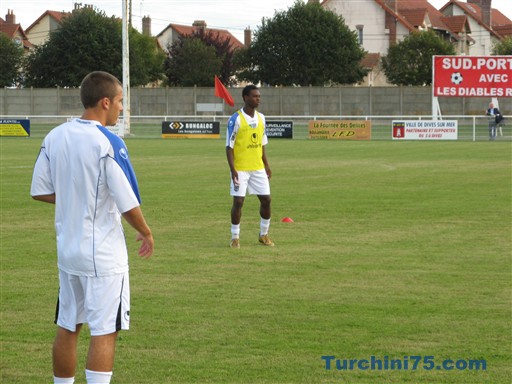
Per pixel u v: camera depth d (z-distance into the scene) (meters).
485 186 25.53
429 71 91.75
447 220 18.42
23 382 7.87
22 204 21.23
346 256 14.17
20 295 11.32
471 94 54.53
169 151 42.34
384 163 34.62
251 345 9.00
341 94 73.00
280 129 55.84
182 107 75.69
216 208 20.53
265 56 88.88
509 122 68.19
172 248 14.97
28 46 119.31
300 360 8.49
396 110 72.00
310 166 33.12
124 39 55.94
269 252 14.61
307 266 13.31
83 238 6.54
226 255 14.31
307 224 17.92
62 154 6.58
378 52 112.19
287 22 88.38
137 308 10.56
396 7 114.94
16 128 57.25
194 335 9.37
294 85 89.50
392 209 20.28
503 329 9.60
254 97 14.86
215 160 36.22
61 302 6.82
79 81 86.19
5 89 74.94
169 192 23.97
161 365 8.33
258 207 20.73
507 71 53.88
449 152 41.66
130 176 6.63
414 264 13.44
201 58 100.88
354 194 23.42
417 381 7.89
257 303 10.84
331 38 87.88
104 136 6.55
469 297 11.14
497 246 15.10
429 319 10.03
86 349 8.93
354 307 10.62
